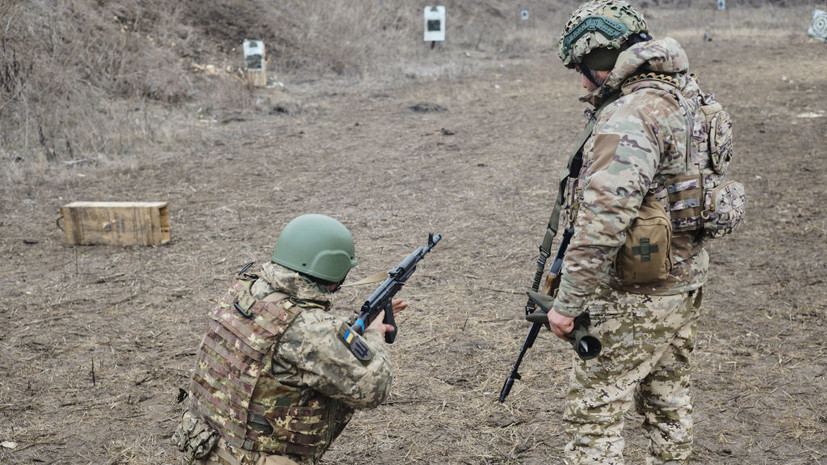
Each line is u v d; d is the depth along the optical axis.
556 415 3.51
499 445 3.28
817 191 7.11
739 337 4.23
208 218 6.87
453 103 12.83
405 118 11.58
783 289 4.90
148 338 4.46
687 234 2.33
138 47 12.41
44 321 4.68
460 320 4.61
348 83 14.57
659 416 2.54
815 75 14.51
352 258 2.21
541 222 6.60
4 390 3.81
